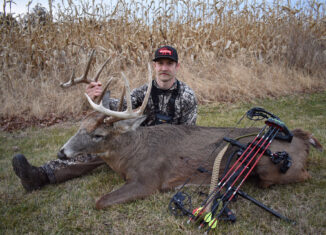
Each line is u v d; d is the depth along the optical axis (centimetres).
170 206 321
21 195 375
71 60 930
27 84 867
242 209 326
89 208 339
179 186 382
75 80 431
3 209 343
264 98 909
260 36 1207
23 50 959
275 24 1261
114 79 895
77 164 411
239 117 716
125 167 383
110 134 375
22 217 325
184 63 1032
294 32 1202
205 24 1178
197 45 1069
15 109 808
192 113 485
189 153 389
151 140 391
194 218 297
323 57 1149
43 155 520
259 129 418
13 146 582
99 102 396
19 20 980
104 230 299
